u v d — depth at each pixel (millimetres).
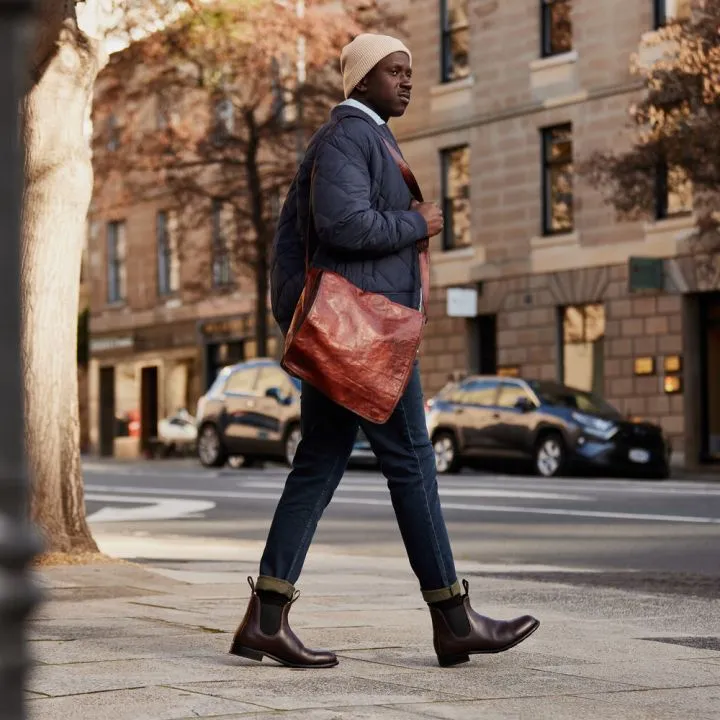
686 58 26266
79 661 5422
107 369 54781
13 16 1418
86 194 10352
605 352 34156
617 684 5090
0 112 1411
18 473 1387
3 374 1389
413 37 39344
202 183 43656
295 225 5773
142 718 4230
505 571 11039
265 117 40250
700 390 32344
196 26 18672
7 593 1374
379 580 9625
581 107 34906
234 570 10508
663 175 28312
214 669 5285
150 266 51688
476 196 37719
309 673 5266
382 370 5402
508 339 36688
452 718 4281
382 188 5555
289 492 5621
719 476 28719
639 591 9367
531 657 5785
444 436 30594
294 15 27984
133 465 39969
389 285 5531
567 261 35156
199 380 48875
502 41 37000
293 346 5387
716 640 6586
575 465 28062
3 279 1403
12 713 1385
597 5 34500
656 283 32219
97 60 10453
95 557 9977
